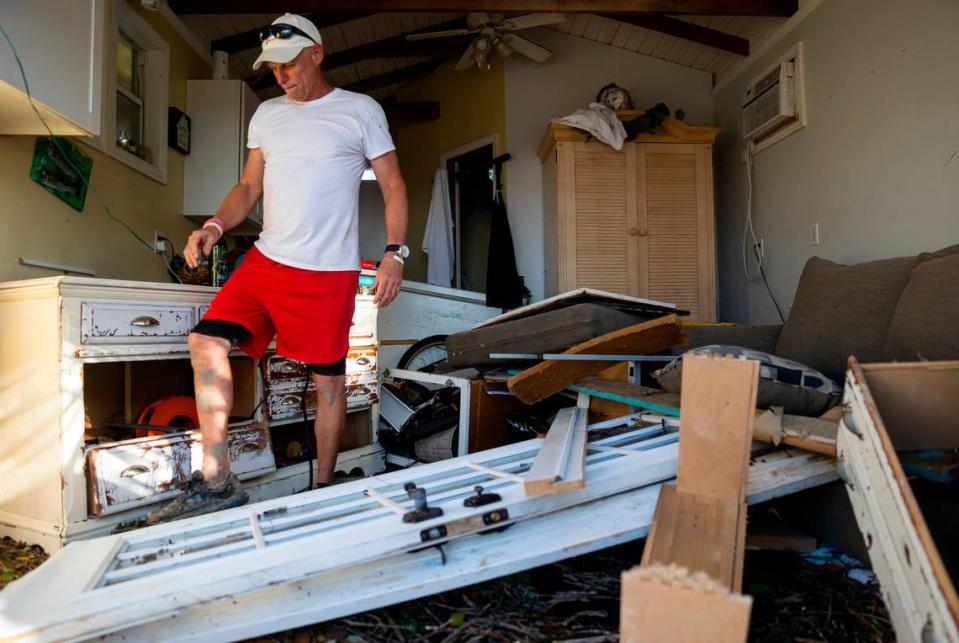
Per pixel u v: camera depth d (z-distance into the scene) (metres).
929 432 1.22
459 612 1.29
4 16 1.71
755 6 3.69
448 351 3.14
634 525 1.23
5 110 1.89
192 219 3.63
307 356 1.85
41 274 2.26
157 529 1.44
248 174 2.00
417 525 1.19
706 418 1.18
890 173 2.95
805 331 2.48
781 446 1.48
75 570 1.22
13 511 1.79
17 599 1.11
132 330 1.84
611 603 1.32
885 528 0.95
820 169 3.48
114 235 2.77
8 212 2.08
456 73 5.57
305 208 1.82
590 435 1.85
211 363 1.68
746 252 4.29
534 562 1.20
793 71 3.71
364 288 2.66
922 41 2.76
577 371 2.18
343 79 5.59
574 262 4.34
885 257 2.99
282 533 1.31
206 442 1.64
